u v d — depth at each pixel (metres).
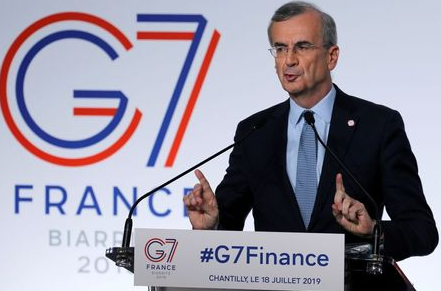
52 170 12.05
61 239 12.01
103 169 11.97
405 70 11.49
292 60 7.02
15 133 12.12
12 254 12.07
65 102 12.07
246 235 5.41
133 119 11.96
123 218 11.91
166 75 11.93
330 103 7.31
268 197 7.11
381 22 11.55
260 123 7.07
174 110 11.89
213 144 11.83
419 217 6.76
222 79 11.87
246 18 11.86
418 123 11.42
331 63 7.24
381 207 7.22
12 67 12.14
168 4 11.94
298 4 7.16
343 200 5.76
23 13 12.15
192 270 5.46
